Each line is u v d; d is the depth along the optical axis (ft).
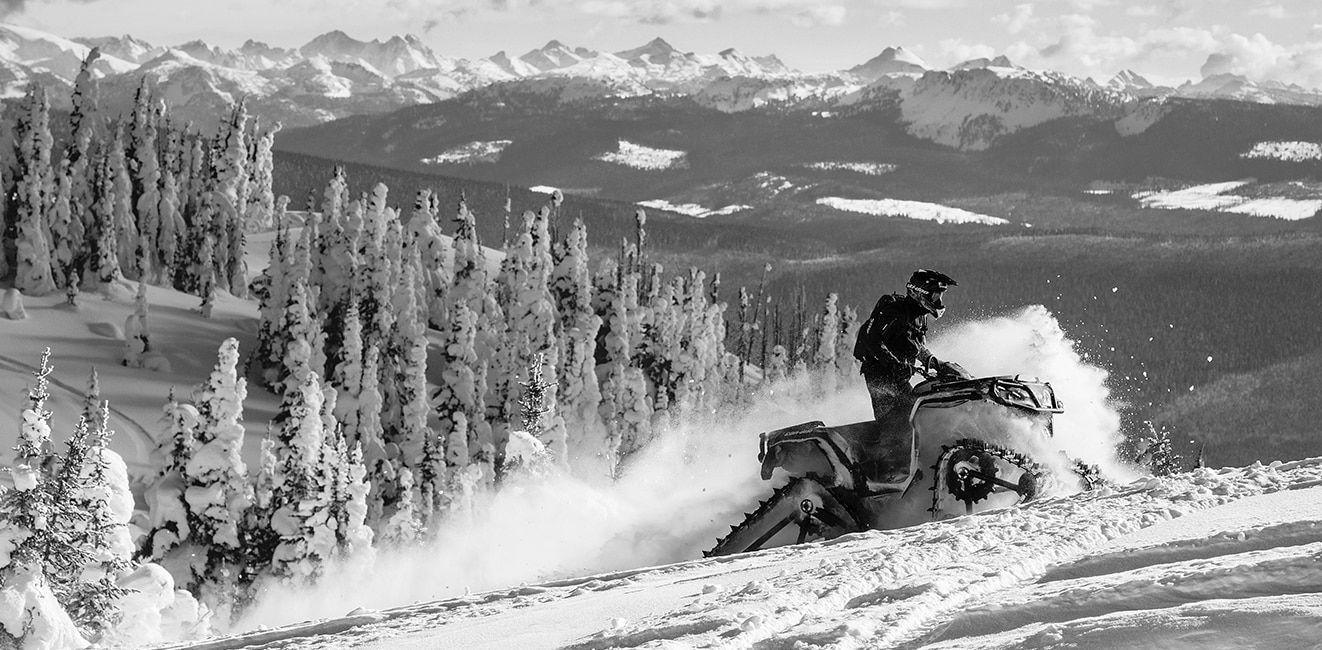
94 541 88.22
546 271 339.36
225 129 431.02
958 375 46.47
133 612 90.99
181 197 424.46
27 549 83.92
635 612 22.90
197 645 29.04
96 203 384.27
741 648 17.26
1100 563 19.52
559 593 29.25
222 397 158.40
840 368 343.67
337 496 152.46
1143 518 23.43
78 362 322.34
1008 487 43.37
